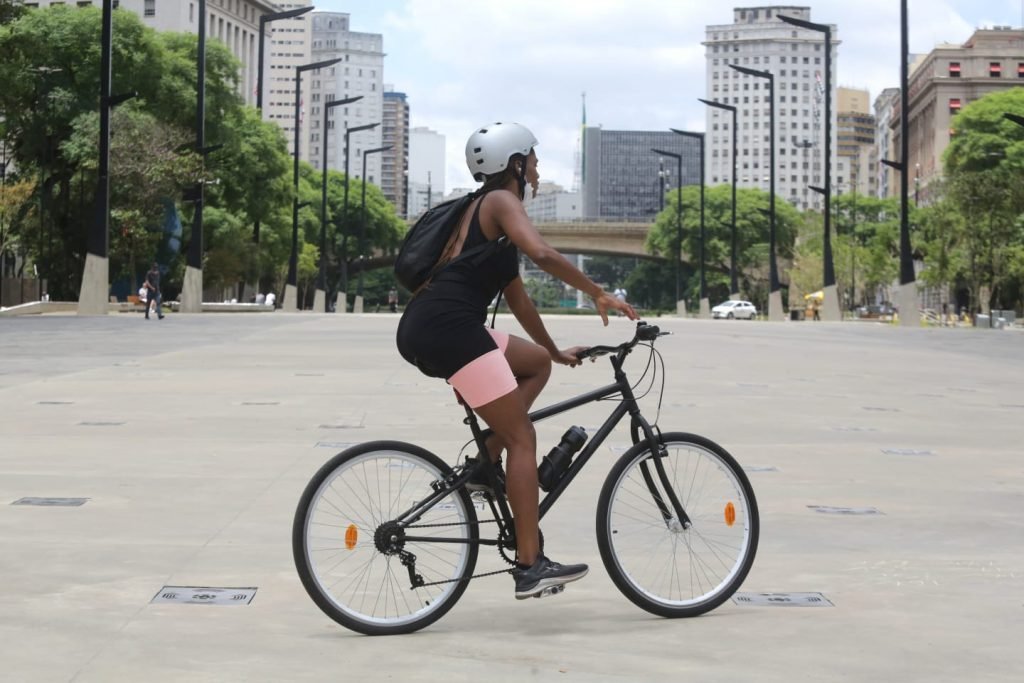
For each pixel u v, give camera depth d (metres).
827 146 62.12
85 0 120.44
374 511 4.75
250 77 145.38
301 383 16.19
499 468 4.91
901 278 54.38
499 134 4.80
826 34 60.59
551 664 4.32
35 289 57.19
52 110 59.28
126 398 13.95
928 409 14.46
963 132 91.81
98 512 7.11
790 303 101.31
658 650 4.52
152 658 4.32
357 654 4.43
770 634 4.76
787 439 11.21
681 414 13.17
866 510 7.59
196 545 6.23
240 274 75.44
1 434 10.66
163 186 57.75
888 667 4.32
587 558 6.08
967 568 5.98
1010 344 35.00
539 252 4.65
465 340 4.72
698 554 5.10
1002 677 4.22
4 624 4.73
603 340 30.06
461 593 4.83
